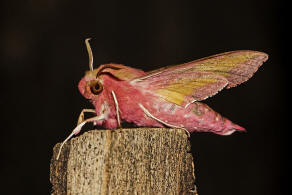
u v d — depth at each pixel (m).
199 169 0.44
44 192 0.40
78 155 0.16
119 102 0.16
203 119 0.16
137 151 0.16
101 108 0.16
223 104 0.50
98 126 0.17
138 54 0.55
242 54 0.16
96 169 0.16
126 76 0.16
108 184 0.16
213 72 0.16
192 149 0.44
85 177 0.16
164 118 0.16
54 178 0.16
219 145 0.45
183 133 0.16
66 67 0.53
